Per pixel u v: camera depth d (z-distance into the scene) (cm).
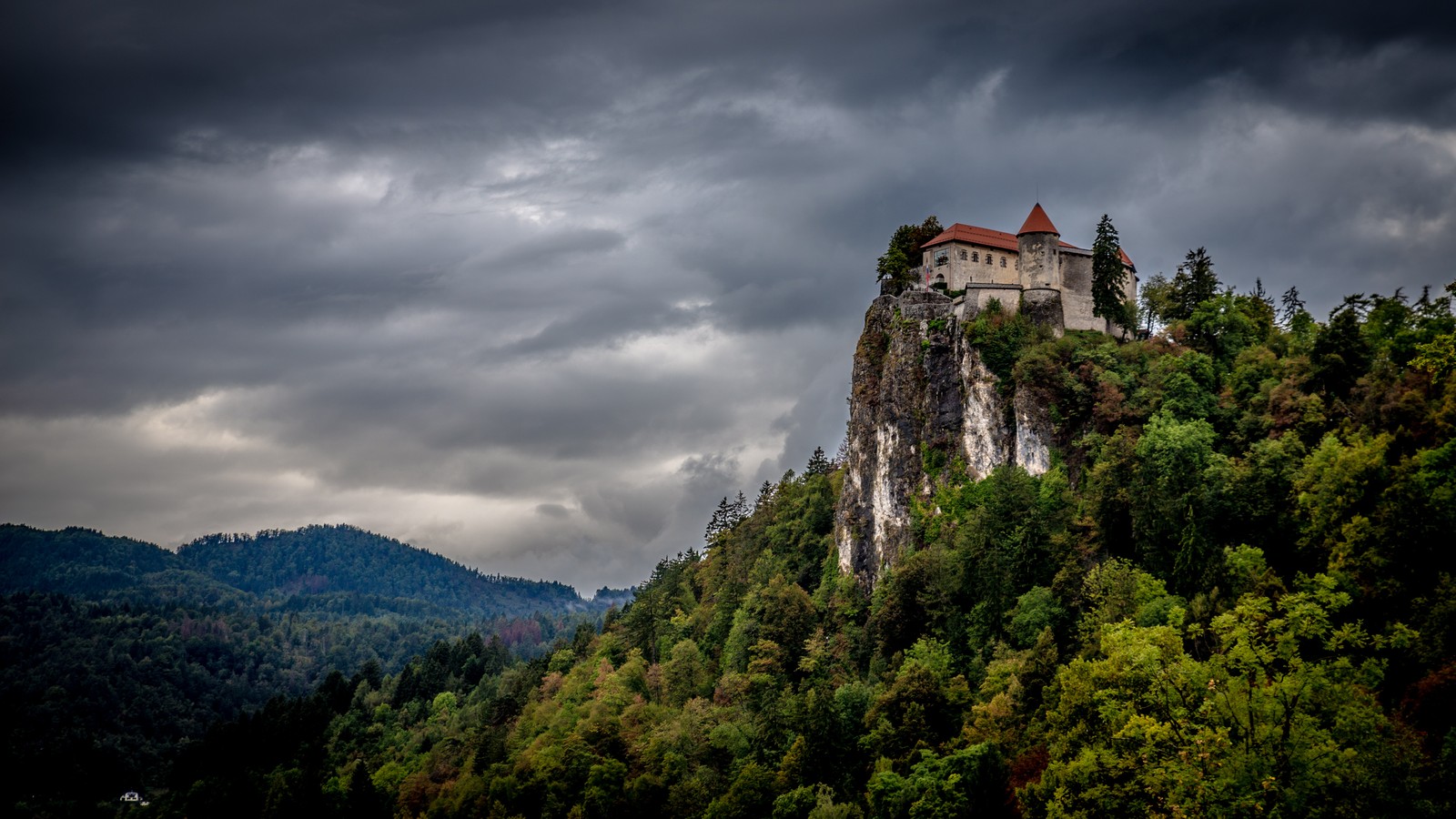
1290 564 12088
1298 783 7106
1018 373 16800
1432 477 9681
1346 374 13225
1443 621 8781
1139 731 7888
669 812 15412
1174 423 14350
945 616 15050
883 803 11738
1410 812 7069
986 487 16550
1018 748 11294
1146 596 12075
